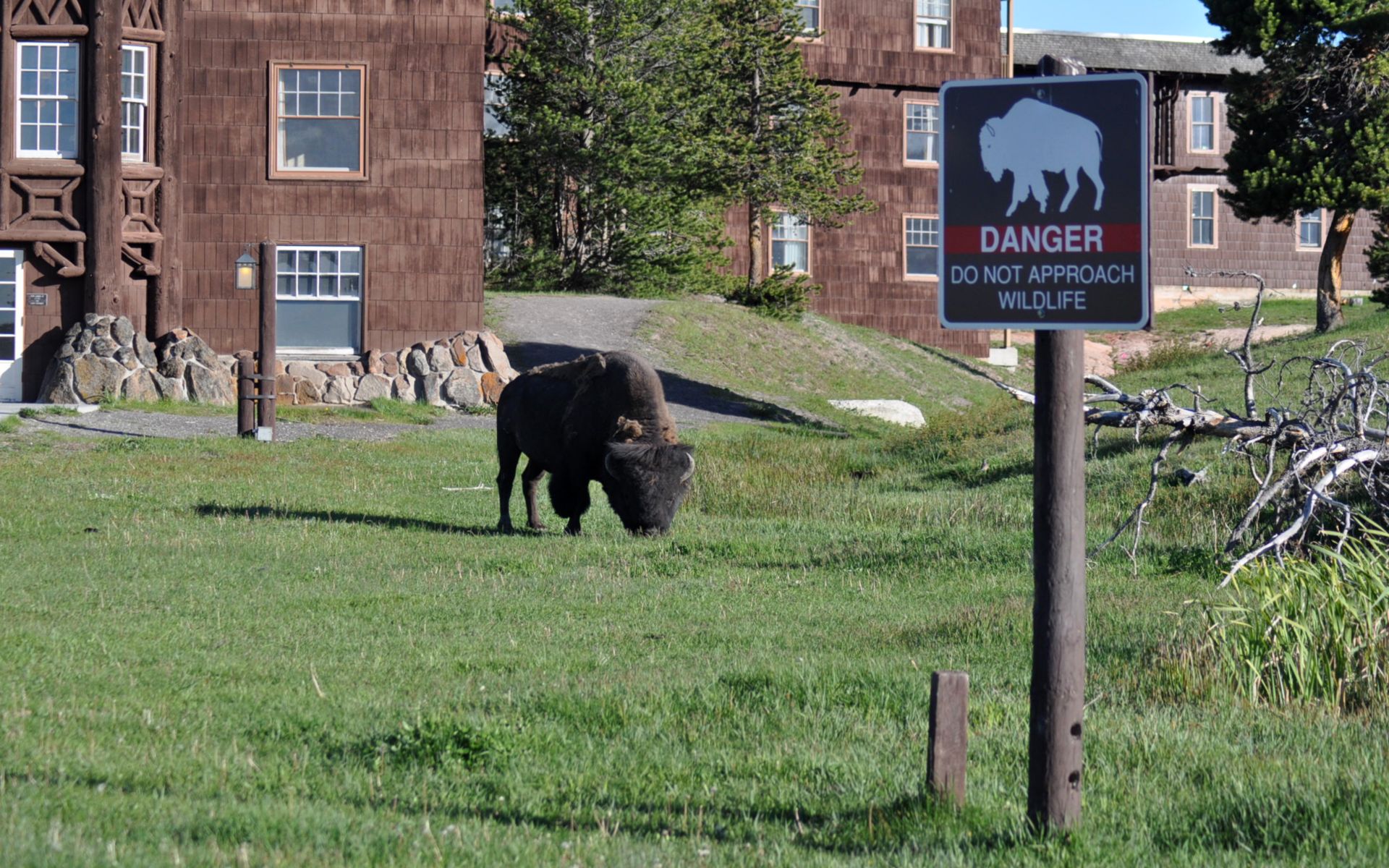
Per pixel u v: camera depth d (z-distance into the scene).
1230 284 89.31
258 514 25.72
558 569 20.97
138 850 7.62
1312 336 49.03
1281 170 47.97
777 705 12.37
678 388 53.28
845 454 39.56
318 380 47.75
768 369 60.41
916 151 76.00
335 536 23.36
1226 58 87.00
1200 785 10.25
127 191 45.97
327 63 48.81
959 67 75.62
